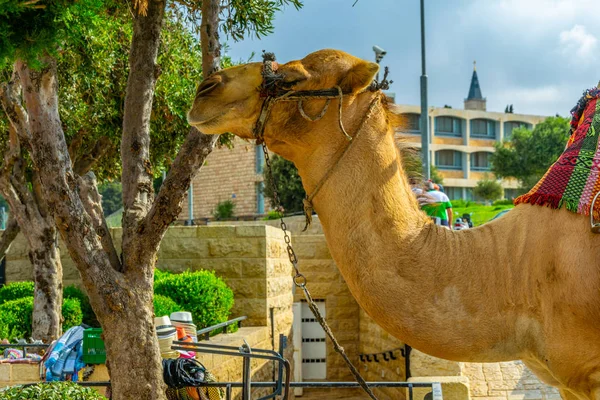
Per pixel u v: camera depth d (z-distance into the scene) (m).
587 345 3.53
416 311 3.63
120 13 7.64
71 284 14.69
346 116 3.85
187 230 13.98
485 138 69.25
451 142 67.06
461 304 3.63
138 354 5.49
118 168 15.18
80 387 5.71
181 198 5.61
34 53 4.49
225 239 13.89
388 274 3.67
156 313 10.25
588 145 3.87
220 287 12.27
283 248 15.56
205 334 10.99
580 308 3.51
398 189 3.82
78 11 4.49
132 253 5.60
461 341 3.62
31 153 5.45
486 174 63.09
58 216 5.40
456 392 8.95
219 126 3.93
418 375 11.22
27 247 15.48
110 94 12.45
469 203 50.78
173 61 12.49
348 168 3.79
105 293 5.44
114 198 60.81
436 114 65.88
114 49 11.70
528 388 11.02
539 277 3.65
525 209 3.86
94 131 12.78
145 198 5.83
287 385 5.41
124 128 5.91
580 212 3.61
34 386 5.54
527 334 3.67
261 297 13.74
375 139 3.84
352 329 19.55
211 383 5.75
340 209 3.77
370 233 3.71
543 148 54.94
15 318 11.91
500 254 3.75
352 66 3.86
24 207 11.51
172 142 13.47
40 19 4.45
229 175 46.50
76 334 8.45
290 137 3.88
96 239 5.52
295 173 37.12
